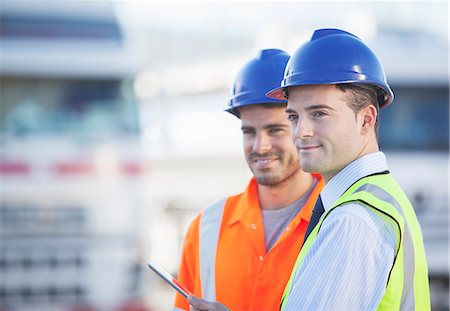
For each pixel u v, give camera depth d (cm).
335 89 192
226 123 1001
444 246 879
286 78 199
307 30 934
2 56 797
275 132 259
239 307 256
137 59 833
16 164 805
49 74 810
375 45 910
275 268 252
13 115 810
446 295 872
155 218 931
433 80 907
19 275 797
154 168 937
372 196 186
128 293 804
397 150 895
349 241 180
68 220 806
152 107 980
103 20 826
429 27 931
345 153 194
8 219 800
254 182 274
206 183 979
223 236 268
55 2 812
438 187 893
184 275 279
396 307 184
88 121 818
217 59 1031
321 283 182
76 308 797
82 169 811
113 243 808
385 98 204
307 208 255
